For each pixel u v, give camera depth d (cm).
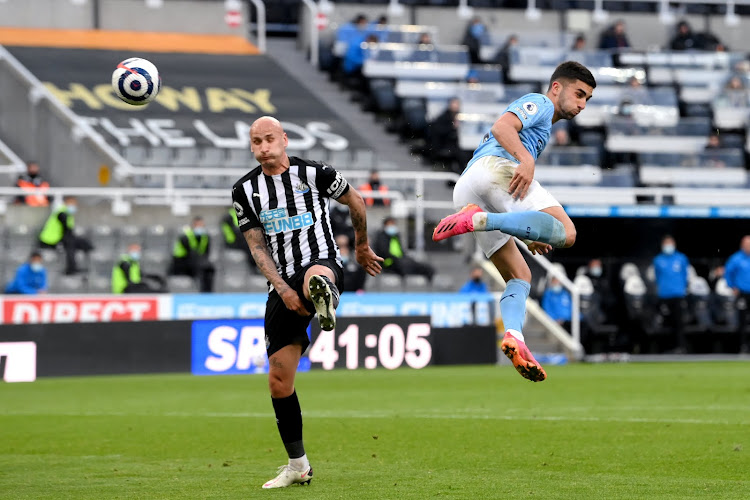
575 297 6919
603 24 10506
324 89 9794
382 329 6197
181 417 3669
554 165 8356
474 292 6862
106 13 10000
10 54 9412
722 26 10800
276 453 2742
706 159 8606
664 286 7162
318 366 6050
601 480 2211
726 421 3356
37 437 3123
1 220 7012
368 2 10362
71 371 5728
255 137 2120
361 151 8625
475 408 3872
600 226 8325
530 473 2320
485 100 9044
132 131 8625
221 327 5922
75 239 6712
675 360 7094
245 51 10144
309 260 2130
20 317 5859
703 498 1973
